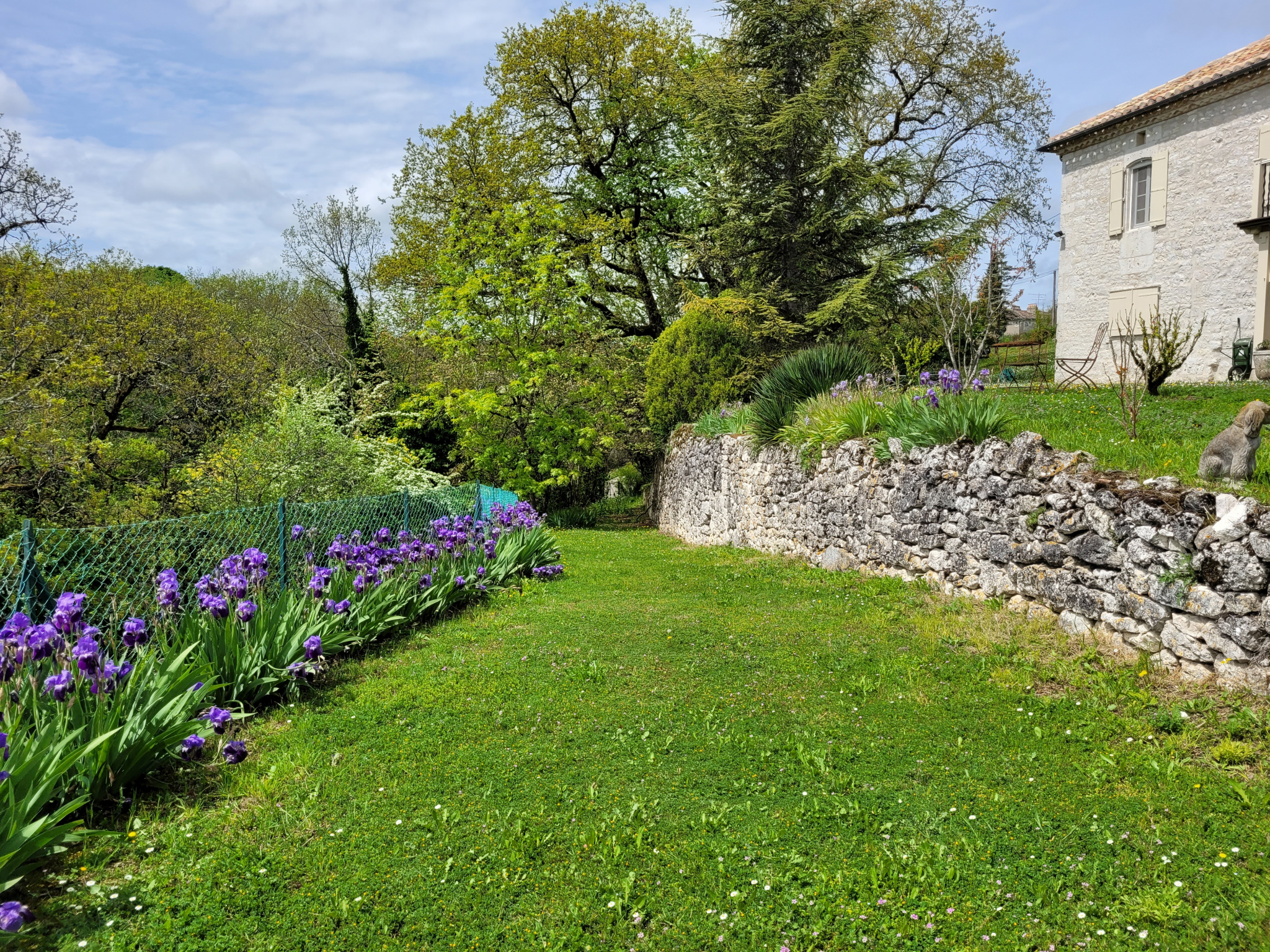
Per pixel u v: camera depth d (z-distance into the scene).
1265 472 5.68
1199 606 5.12
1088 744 4.65
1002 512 7.23
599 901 3.32
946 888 3.38
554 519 20.14
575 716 5.27
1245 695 4.75
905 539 8.88
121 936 2.96
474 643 7.05
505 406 20.02
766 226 21.19
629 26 24.58
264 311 33.41
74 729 3.90
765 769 4.50
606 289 26.94
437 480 15.74
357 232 32.72
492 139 24.39
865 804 4.08
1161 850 3.56
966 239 20.42
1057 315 20.98
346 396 21.20
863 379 11.94
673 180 26.05
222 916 3.13
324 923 3.14
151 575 6.17
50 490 12.70
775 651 6.70
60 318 14.71
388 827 3.81
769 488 12.59
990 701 5.39
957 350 13.64
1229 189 16.16
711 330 18.17
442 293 19.80
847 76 20.41
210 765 4.41
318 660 5.62
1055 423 9.00
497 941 3.08
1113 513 5.93
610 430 20.95
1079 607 6.24
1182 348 17.30
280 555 7.28
